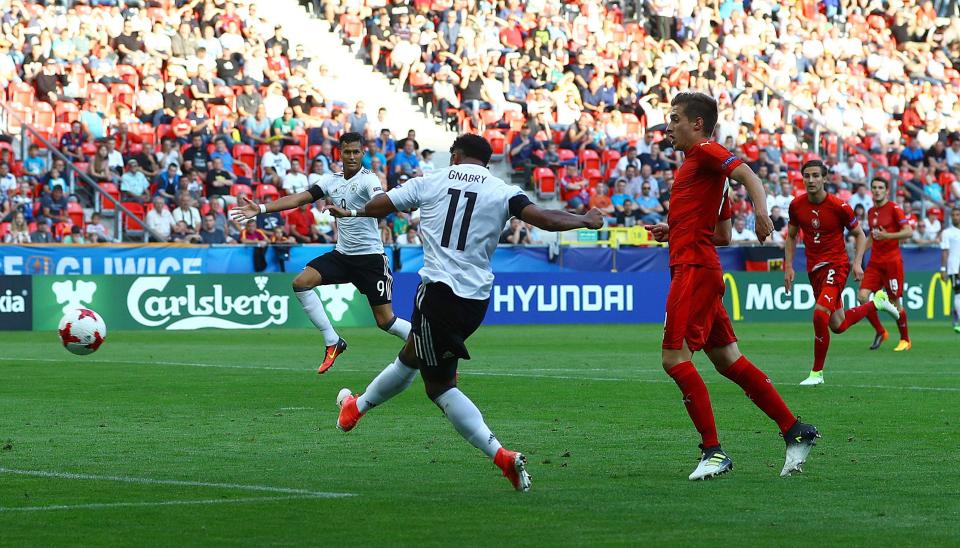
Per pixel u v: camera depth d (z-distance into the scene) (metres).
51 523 11.80
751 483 14.22
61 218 49.97
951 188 67.31
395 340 43.28
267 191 53.31
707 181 14.62
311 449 16.97
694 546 10.79
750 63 71.12
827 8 77.06
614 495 13.41
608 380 27.62
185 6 59.88
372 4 64.44
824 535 11.27
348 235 27.30
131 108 56.09
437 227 13.88
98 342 23.73
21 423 19.91
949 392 25.11
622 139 62.91
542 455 16.48
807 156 65.12
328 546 10.79
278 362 33.12
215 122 55.94
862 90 74.12
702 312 14.58
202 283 48.94
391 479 14.48
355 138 26.91
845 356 35.91
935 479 14.48
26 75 54.72
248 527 11.61
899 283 37.84
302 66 60.88
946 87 76.88
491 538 11.12
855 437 18.25
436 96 62.38
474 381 27.39
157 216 51.28
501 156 61.22
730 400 23.39
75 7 57.47
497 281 52.50
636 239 55.75
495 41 65.44
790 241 28.16
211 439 18.00
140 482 14.22
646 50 67.88
